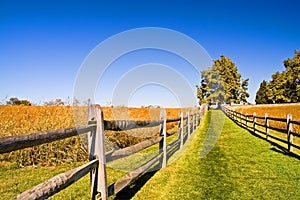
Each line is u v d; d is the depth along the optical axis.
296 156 6.72
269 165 5.80
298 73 49.25
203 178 4.83
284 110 36.44
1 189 4.05
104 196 2.84
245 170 5.39
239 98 52.78
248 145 8.64
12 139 1.51
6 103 10.73
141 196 3.84
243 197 3.87
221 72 48.84
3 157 5.61
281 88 50.94
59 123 7.61
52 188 1.84
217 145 8.70
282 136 11.30
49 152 5.83
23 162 5.62
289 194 3.99
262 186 4.36
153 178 4.80
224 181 4.65
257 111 36.62
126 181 3.68
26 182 4.41
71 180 2.16
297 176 4.92
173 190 4.15
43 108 9.39
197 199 3.78
